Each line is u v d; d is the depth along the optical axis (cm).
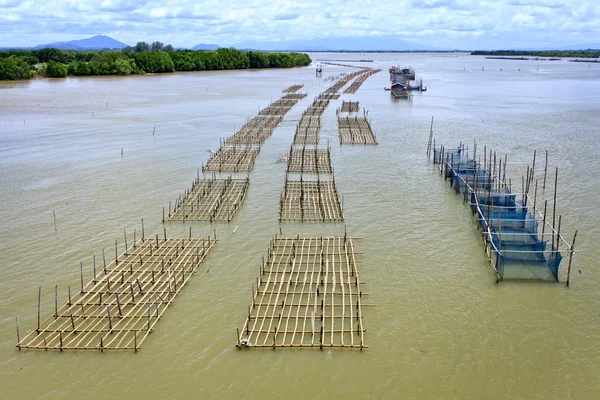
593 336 3061
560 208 5047
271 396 2633
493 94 14788
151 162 6788
